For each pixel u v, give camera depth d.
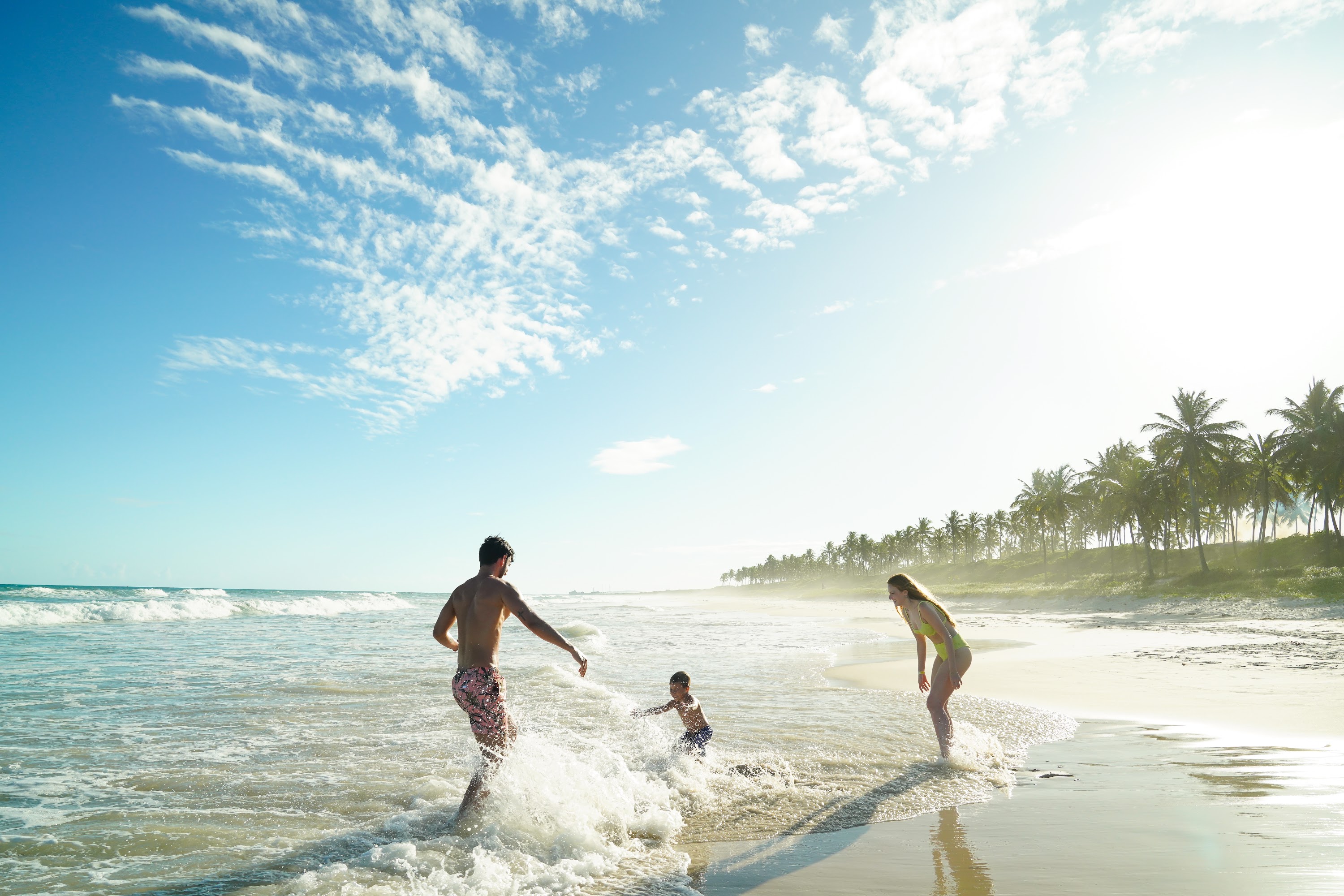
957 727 7.51
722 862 3.89
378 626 26.55
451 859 3.90
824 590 130.00
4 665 12.98
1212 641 18.05
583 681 11.00
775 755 6.43
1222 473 58.62
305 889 3.50
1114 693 9.85
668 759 6.10
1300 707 8.33
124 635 20.66
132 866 3.83
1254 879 3.40
